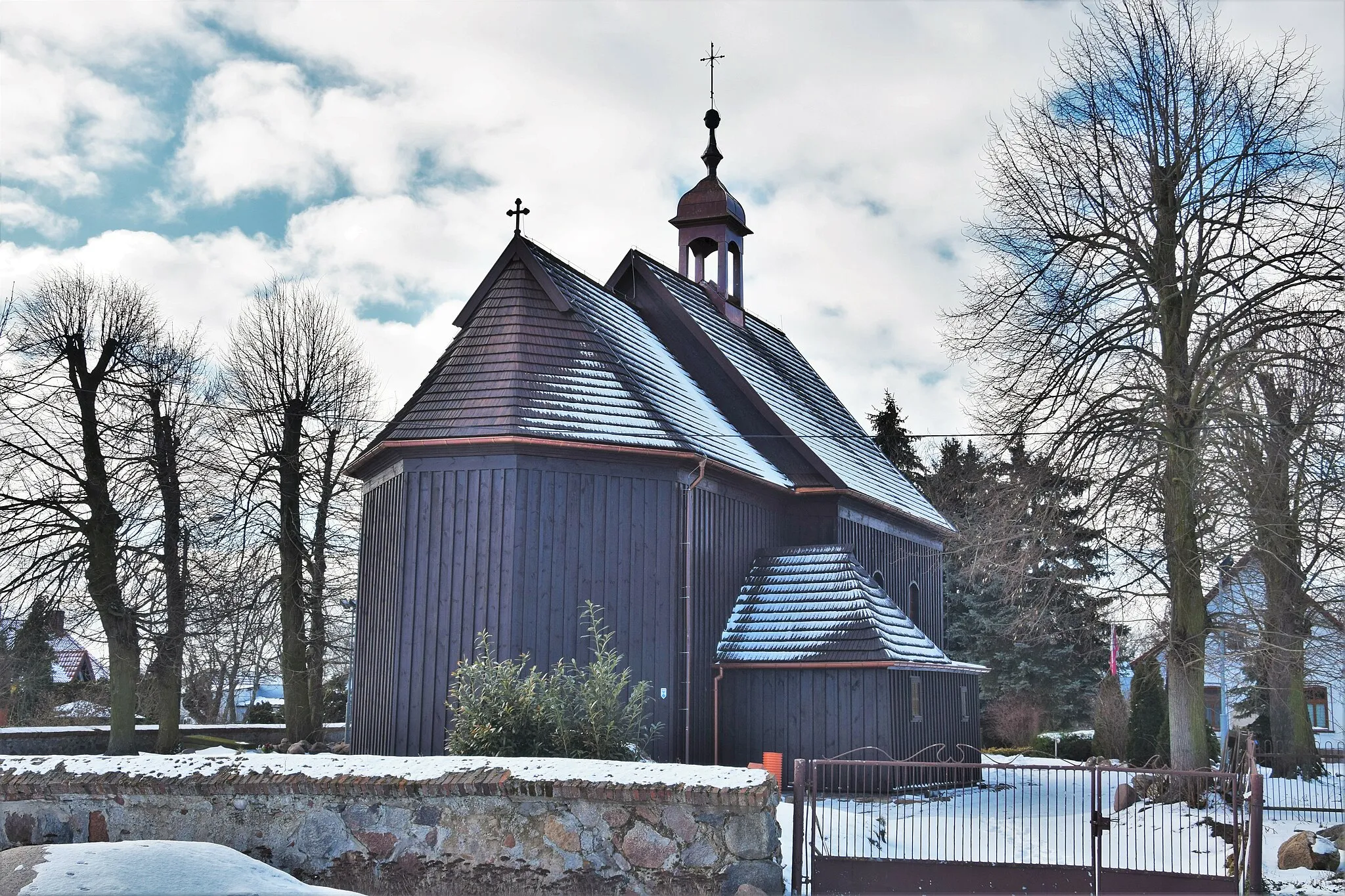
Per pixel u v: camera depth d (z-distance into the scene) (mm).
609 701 15922
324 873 11961
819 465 28141
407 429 22469
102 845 8398
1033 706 49469
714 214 33625
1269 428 20578
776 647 24188
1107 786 26266
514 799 11906
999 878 13320
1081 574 26266
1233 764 20438
